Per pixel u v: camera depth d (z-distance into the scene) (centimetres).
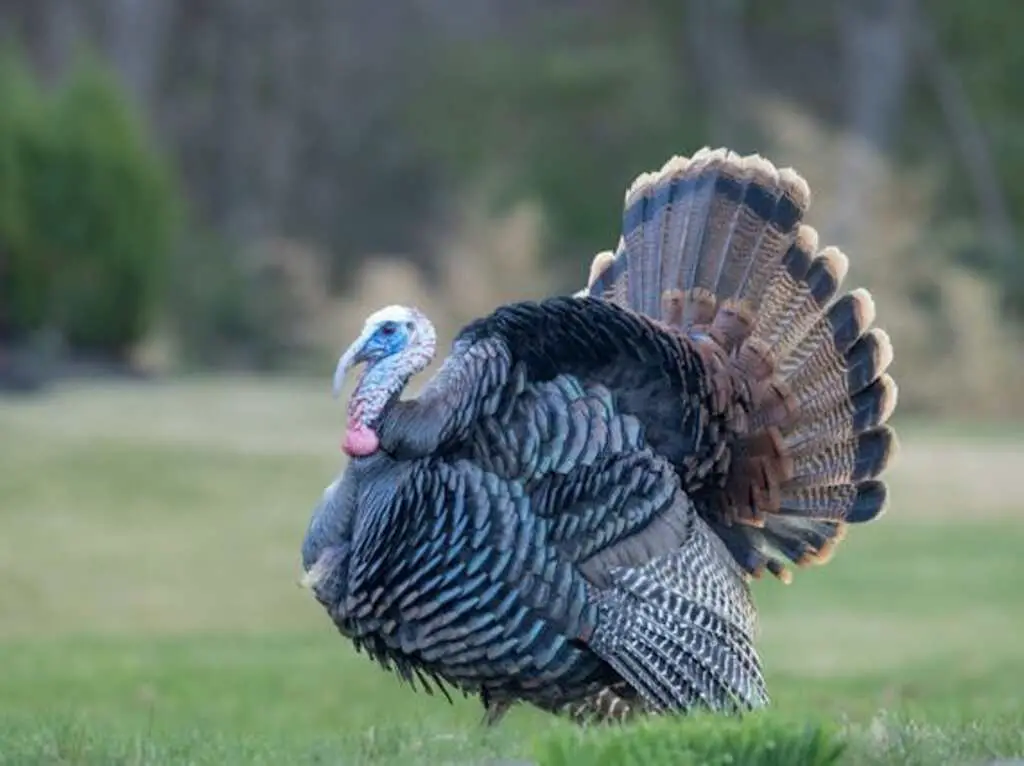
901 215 15212
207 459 9281
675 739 2794
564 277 15438
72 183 11656
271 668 6241
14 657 6475
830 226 14875
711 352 3569
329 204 18588
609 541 3378
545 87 16662
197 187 18700
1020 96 16925
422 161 18300
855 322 3662
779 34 17788
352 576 3397
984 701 5228
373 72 18800
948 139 16950
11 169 11425
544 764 2820
